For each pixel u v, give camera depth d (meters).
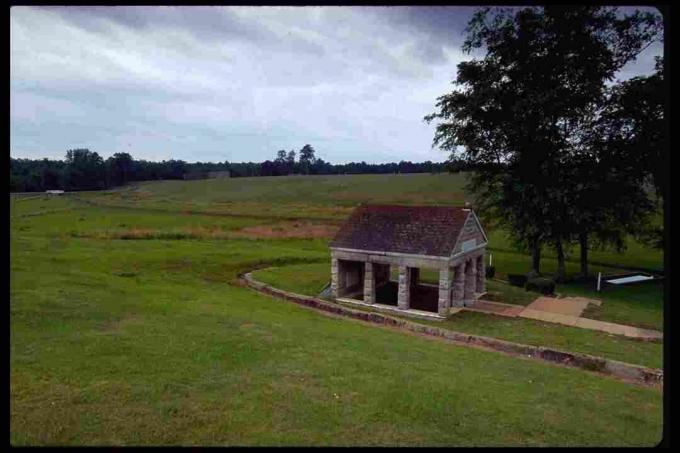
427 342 17.17
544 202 32.16
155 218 59.06
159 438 8.18
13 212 55.78
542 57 32.50
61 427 8.32
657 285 32.81
